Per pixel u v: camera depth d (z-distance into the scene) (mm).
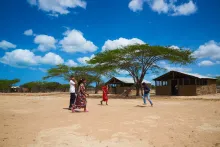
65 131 6551
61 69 46719
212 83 37469
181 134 6273
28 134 6184
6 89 66688
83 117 9289
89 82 50375
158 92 37125
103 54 30766
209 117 9406
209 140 5656
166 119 8812
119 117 9289
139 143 5363
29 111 11625
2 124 7680
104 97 15977
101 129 6836
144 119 8773
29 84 68500
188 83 33469
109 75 35719
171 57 28344
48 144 5230
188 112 11188
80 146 5090
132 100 22656
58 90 74188
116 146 5113
